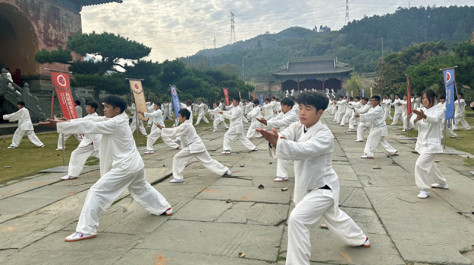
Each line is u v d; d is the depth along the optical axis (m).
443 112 4.57
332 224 2.93
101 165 3.73
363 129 10.96
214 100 47.31
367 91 69.19
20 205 4.71
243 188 5.41
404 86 35.38
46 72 27.16
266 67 132.12
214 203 4.62
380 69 50.38
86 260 2.98
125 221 3.96
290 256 2.53
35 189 5.59
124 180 3.62
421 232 3.49
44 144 12.20
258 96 78.56
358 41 138.62
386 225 3.70
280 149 2.46
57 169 7.30
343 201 4.65
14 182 6.27
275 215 4.11
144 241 3.37
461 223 3.73
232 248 3.18
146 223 3.88
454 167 6.71
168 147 10.78
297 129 2.99
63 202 4.84
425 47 45.22
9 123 17.81
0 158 9.10
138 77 24.34
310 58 82.06
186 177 6.31
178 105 11.53
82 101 23.45
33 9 25.86
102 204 3.51
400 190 5.15
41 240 3.46
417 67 28.50
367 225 3.76
